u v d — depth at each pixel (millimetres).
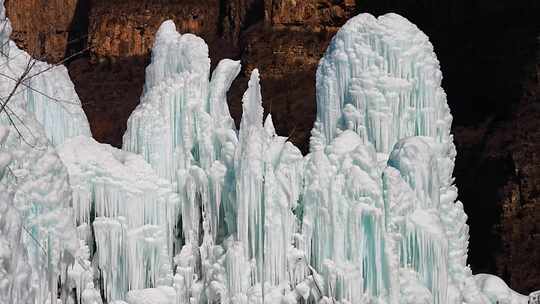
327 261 36906
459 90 99375
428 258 37375
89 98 108562
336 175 37281
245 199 36906
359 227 36906
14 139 33781
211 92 38719
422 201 37719
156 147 37969
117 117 104750
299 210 37656
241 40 112562
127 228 36875
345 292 36719
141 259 37031
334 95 39562
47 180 34156
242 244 36906
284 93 104312
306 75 106625
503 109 94938
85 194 36719
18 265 31875
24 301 31953
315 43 109000
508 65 96375
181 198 37781
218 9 119062
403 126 39156
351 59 39344
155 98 38406
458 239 39219
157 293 36344
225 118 38844
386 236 36844
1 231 31438
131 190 36938
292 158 37656
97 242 36688
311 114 99875
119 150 38250
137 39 115312
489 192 87312
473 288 39094
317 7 111312
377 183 37125
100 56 114500
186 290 37188
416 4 107812
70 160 36844
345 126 39281
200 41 38844
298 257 37062
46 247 34094
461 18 103875
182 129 38125
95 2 116438
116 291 36906
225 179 37656
